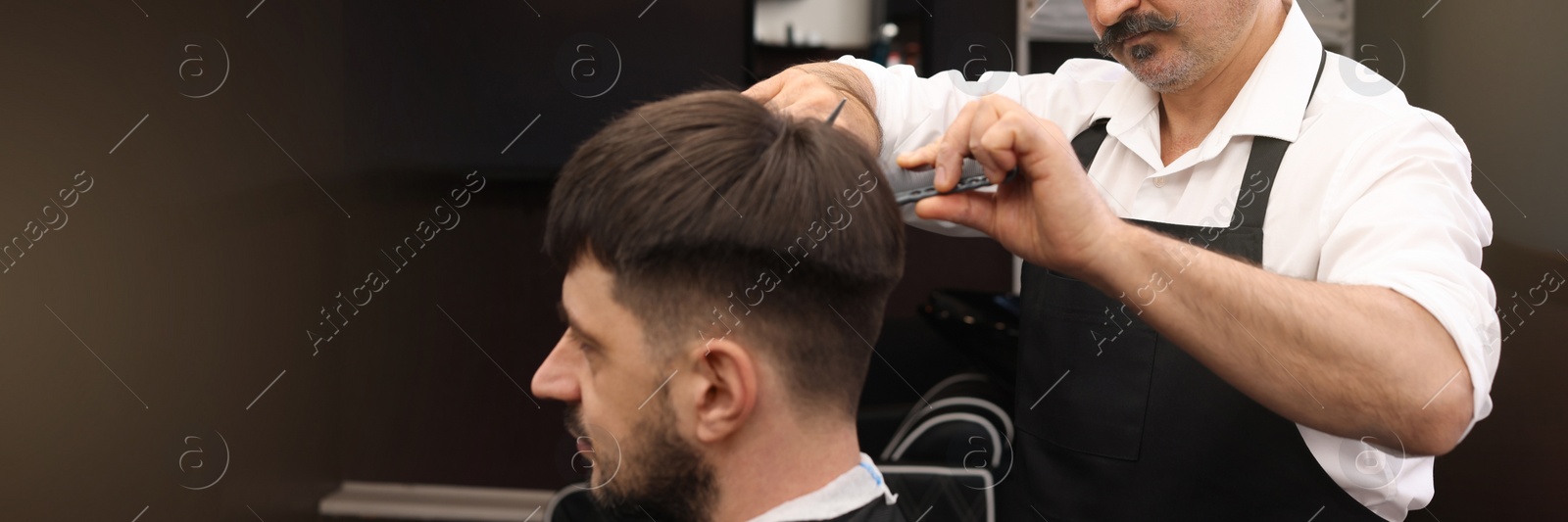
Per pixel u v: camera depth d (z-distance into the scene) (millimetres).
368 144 2855
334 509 2838
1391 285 801
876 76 1263
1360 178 947
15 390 2566
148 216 2680
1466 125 2211
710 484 720
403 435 2910
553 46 2885
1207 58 1017
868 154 733
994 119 703
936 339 2137
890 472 1186
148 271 2678
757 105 722
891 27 2908
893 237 742
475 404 2945
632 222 669
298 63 2770
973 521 1187
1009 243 754
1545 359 2088
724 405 682
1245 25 1007
